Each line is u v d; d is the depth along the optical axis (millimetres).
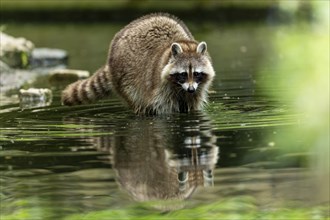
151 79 14297
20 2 38688
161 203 8305
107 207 8227
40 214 8023
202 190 8750
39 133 12164
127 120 13352
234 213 7898
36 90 16422
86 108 14797
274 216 7742
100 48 27547
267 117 13125
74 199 8516
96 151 10727
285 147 10703
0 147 11172
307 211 7918
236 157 10211
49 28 35125
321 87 16812
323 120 12672
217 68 21062
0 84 19797
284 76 19125
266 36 29969
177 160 10102
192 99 14375
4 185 9141
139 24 15258
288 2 35469
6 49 22250
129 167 9797
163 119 13352
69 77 20109
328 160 9953
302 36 29125
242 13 36688
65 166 9945
